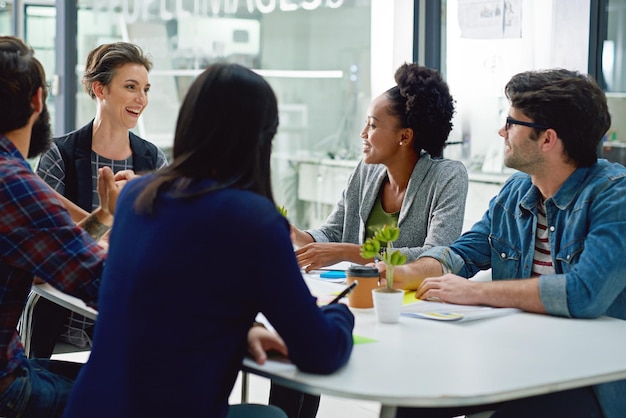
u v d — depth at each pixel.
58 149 2.84
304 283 1.45
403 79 2.67
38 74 1.83
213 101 1.49
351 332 1.59
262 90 1.52
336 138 4.52
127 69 2.87
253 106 1.50
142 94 2.91
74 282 1.72
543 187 2.13
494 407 2.07
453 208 2.57
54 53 4.61
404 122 2.65
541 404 1.81
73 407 1.47
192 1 4.59
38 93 1.84
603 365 1.56
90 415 1.44
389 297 1.85
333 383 1.44
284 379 1.48
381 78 4.25
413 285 2.21
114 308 1.46
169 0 4.61
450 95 2.71
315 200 4.64
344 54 4.41
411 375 1.49
